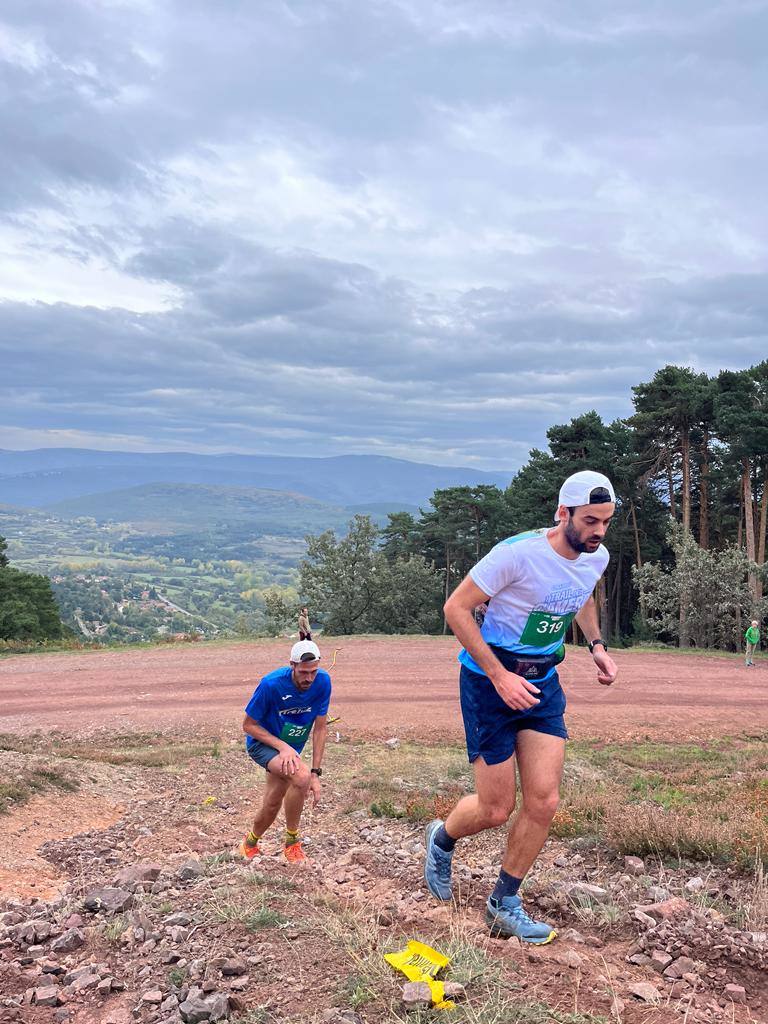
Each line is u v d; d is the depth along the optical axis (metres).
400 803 9.12
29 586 57.16
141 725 15.23
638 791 9.55
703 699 17.81
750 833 5.40
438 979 2.99
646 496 47.12
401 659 22.52
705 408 40.72
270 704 5.82
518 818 3.59
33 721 15.70
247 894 4.20
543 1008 2.78
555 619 3.45
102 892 4.45
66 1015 3.12
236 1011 2.93
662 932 3.75
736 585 33.06
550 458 46.03
